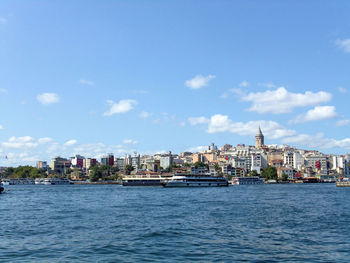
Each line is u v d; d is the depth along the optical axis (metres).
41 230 61.88
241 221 72.56
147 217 78.75
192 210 93.19
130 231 60.62
